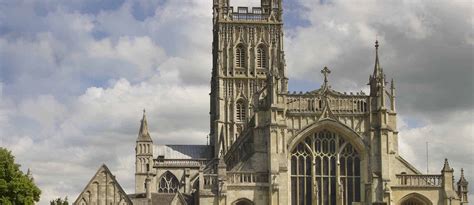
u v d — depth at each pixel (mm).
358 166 142250
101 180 140500
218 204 135875
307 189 140125
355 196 141125
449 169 141625
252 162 140000
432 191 141250
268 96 141125
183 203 143875
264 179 139000
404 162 143125
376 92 142625
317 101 141875
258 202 137750
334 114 141500
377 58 144500
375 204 126625
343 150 142375
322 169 140875
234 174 138375
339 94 142750
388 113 144125
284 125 139625
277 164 137875
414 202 141750
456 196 140375
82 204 139000
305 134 140500
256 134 141250
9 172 116250
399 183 141500
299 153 141000
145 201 144375
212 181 138125
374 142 141250
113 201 139875
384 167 140125
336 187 140500
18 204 116125
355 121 142125
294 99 141375
